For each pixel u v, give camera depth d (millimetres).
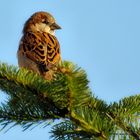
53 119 6586
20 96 6738
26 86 6445
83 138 5664
